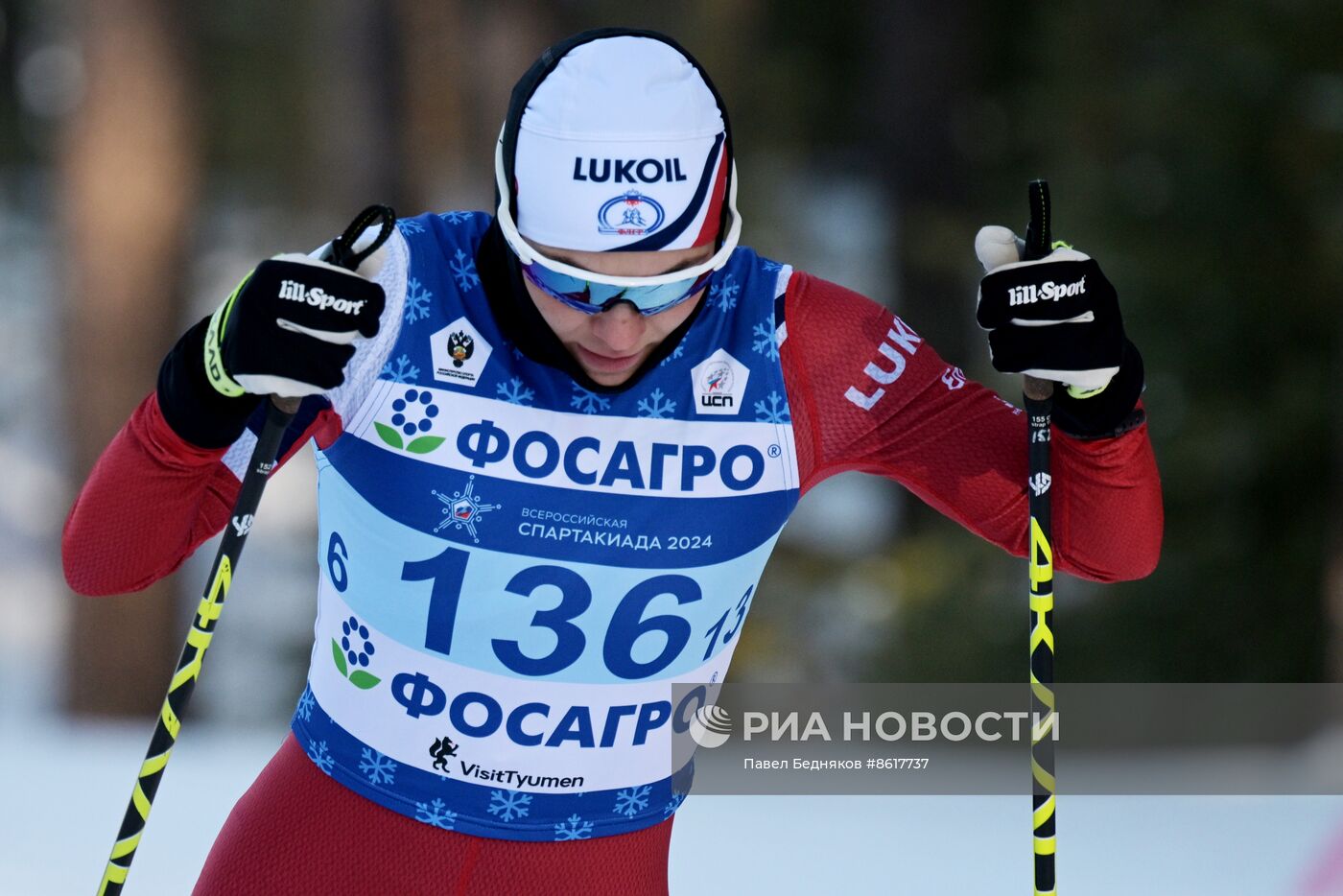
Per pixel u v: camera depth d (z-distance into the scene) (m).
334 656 7.40
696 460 7.16
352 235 6.91
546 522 7.00
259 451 7.04
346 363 6.86
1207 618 27.59
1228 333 28.38
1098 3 33.75
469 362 7.01
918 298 40.53
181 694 7.34
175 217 39.59
